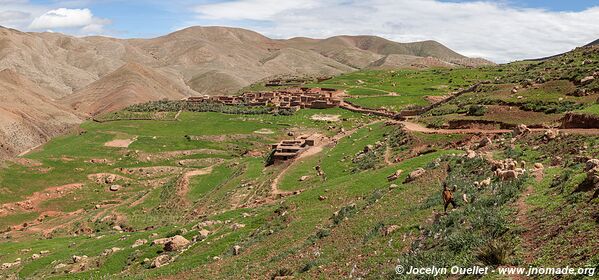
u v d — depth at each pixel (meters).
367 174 53.81
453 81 179.62
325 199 49.56
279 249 38.44
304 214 46.28
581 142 37.41
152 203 90.31
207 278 36.94
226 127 151.62
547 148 39.59
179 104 190.00
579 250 18.03
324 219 42.41
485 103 75.12
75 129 170.12
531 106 67.19
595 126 46.31
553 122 56.53
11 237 86.75
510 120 65.56
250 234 46.50
